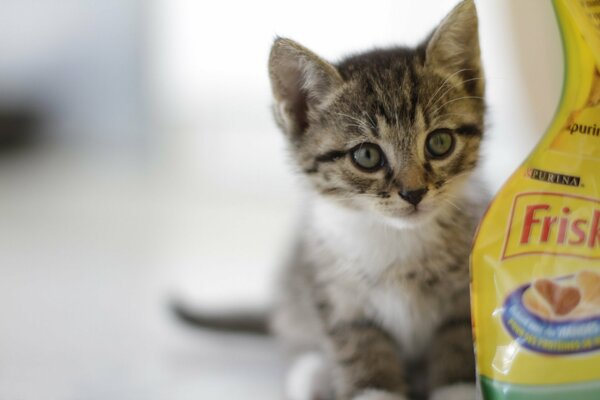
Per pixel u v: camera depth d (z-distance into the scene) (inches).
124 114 49.4
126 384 19.0
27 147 50.8
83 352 20.5
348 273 17.8
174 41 44.7
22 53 49.1
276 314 20.5
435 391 17.0
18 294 24.5
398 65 17.4
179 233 32.4
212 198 39.9
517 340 13.6
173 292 23.0
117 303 23.6
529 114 20.1
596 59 13.8
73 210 37.8
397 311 17.6
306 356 19.5
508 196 14.0
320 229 18.4
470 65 17.1
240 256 28.0
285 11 26.8
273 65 17.8
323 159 17.8
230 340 21.5
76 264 27.5
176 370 19.7
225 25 40.9
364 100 17.2
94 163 49.0
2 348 20.7
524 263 13.8
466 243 17.1
